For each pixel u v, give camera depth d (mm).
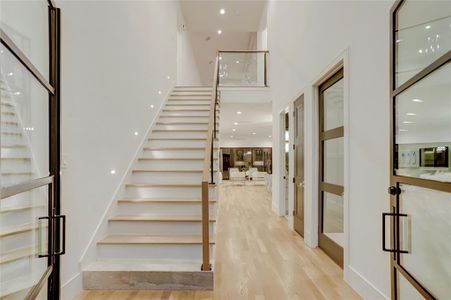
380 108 2338
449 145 1545
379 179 2348
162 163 4664
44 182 1827
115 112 3742
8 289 1829
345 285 2879
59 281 2053
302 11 4531
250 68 8188
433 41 1694
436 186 1576
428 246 1726
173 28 7941
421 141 1777
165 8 6883
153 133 5500
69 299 2549
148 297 2646
